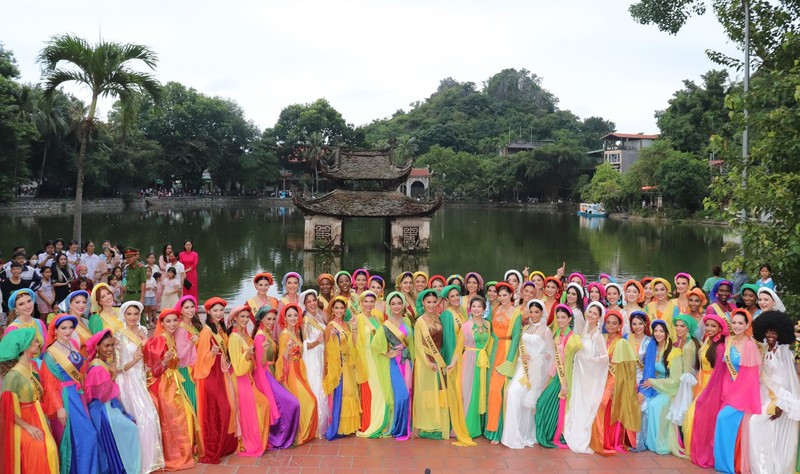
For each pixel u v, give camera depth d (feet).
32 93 153.69
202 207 263.08
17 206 162.50
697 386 22.07
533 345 22.86
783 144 29.32
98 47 50.39
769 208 29.53
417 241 120.67
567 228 187.32
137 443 19.57
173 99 260.83
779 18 35.96
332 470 20.25
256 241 135.23
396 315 24.07
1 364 16.94
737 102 30.71
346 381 23.54
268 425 22.08
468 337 23.81
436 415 23.20
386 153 129.08
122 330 20.34
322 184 318.45
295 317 23.17
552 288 26.48
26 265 37.65
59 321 18.39
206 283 79.87
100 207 207.31
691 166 193.77
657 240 149.07
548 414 22.81
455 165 333.62
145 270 44.16
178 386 21.02
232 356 21.52
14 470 16.80
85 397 18.76
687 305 27.73
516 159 318.24
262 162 291.58
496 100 515.50
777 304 23.50
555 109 532.73
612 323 22.81
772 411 19.67
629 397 21.95
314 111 305.53
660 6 49.29
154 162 236.22
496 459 21.44
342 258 111.96
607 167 256.11
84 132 53.26
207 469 20.29
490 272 97.55
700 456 21.03
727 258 114.42
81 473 17.94
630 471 20.57
